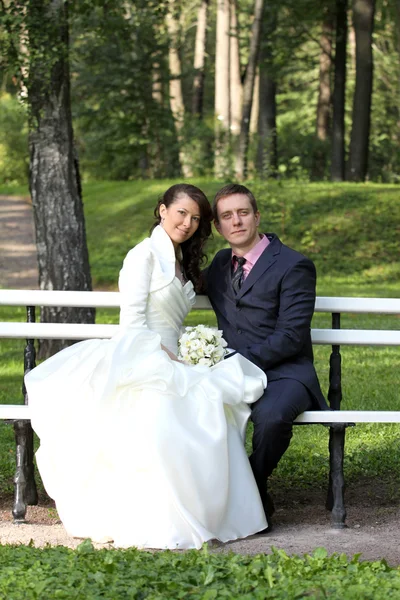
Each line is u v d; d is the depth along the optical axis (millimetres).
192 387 4324
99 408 4305
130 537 4141
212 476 4164
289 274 4656
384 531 4449
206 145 27609
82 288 10094
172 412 4191
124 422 4289
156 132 30234
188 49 39938
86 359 4453
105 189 26641
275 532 4473
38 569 3289
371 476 5609
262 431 4434
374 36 33438
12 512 4695
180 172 31141
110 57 27203
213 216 4789
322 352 9891
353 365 9016
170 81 31703
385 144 35406
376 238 20375
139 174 35750
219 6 27266
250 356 4602
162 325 4672
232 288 4789
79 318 10047
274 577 3229
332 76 34812
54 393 4434
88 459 4297
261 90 27453
